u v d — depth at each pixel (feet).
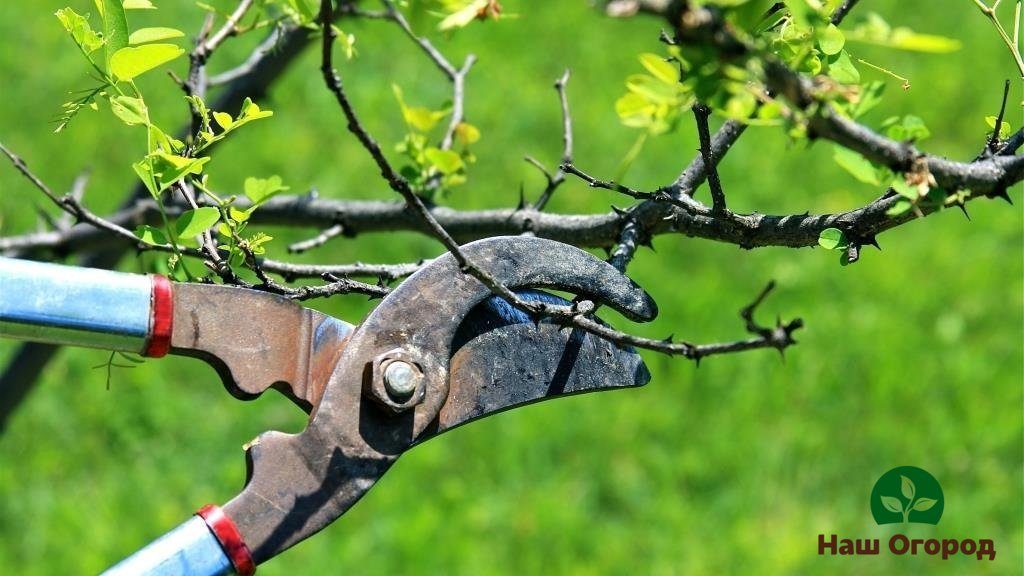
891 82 35.24
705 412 26.53
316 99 34.27
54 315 7.98
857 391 27.04
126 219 14.73
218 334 8.39
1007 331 28.71
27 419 26.40
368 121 33.76
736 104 6.46
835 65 7.83
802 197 32.07
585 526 24.43
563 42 36.60
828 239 8.47
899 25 37.52
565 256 8.96
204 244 9.37
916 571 23.88
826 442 26.05
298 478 8.23
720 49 5.83
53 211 30.53
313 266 10.45
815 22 6.94
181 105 33.32
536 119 33.78
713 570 23.65
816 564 23.81
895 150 6.77
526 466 25.45
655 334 27.68
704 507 25.00
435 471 25.32
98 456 26.11
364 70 35.19
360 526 24.39
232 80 13.80
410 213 12.30
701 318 28.19
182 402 26.91
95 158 32.35
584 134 33.27
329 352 8.66
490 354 8.90
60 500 25.12
